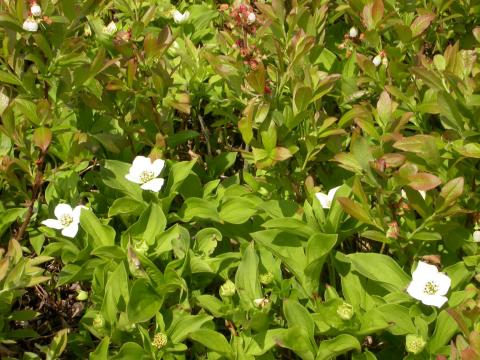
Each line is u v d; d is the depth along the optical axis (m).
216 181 0.61
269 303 0.49
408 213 0.52
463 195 0.55
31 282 0.49
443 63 0.59
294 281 0.53
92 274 0.55
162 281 0.52
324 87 0.56
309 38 0.58
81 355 0.55
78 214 0.55
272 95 0.59
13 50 0.57
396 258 0.59
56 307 0.60
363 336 0.49
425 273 0.49
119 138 0.61
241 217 0.57
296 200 0.59
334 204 0.54
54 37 0.58
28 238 0.61
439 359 0.45
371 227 0.55
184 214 0.58
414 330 0.48
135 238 0.54
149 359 0.50
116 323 0.51
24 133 0.58
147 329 0.53
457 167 0.54
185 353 0.54
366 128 0.56
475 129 0.54
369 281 0.52
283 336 0.47
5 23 0.56
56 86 0.61
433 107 0.58
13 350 0.57
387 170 0.53
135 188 0.58
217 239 0.55
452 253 0.56
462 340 0.45
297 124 0.57
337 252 0.54
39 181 0.57
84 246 0.57
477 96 0.52
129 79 0.58
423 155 0.52
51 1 0.58
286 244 0.54
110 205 0.61
